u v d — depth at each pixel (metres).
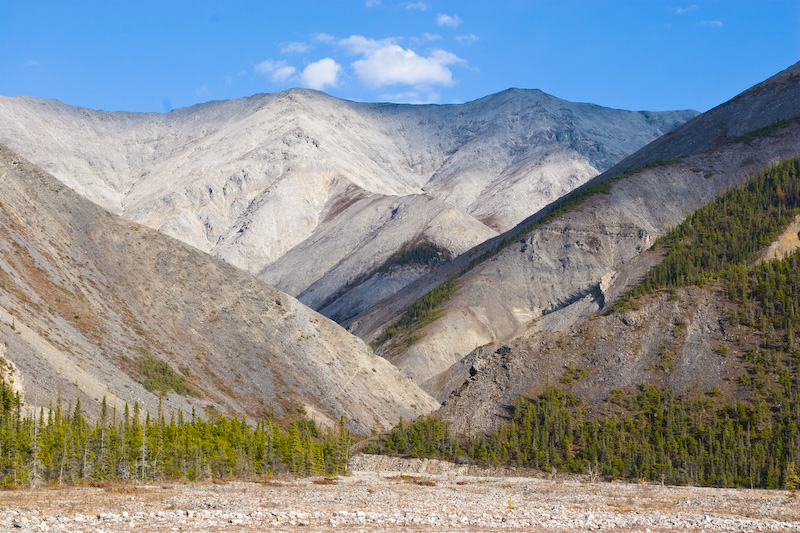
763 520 89.38
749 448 153.75
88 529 67.25
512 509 96.25
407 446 181.12
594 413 177.00
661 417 170.12
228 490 114.06
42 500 88.75
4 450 111.06
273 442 156.50
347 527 74.31
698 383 180.75
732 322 197.00
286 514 80.69
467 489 130.62
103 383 179.12
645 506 106.00
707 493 125.31
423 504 100.31
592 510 99.12
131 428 135.75
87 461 117.44
